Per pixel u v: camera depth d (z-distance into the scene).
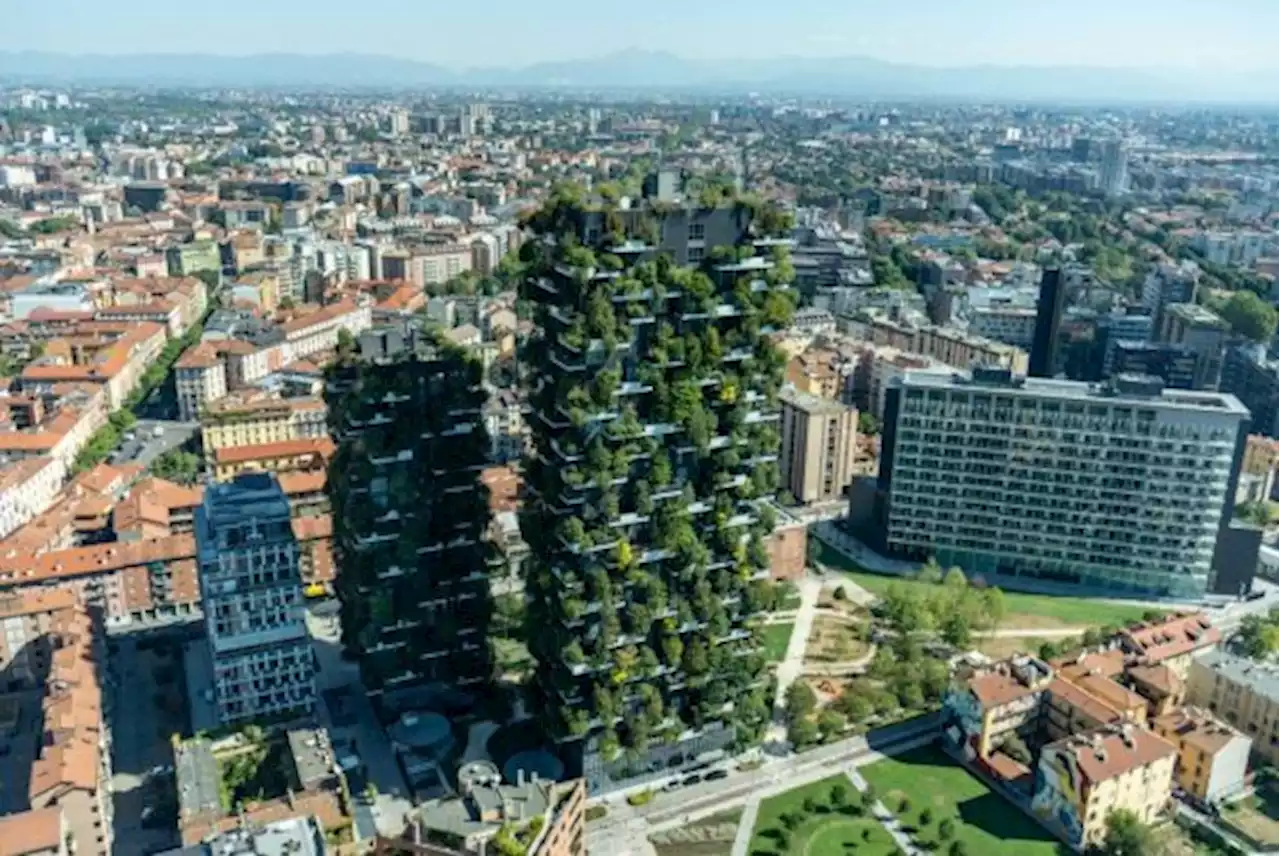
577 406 190.25
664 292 194.88
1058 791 198.50
